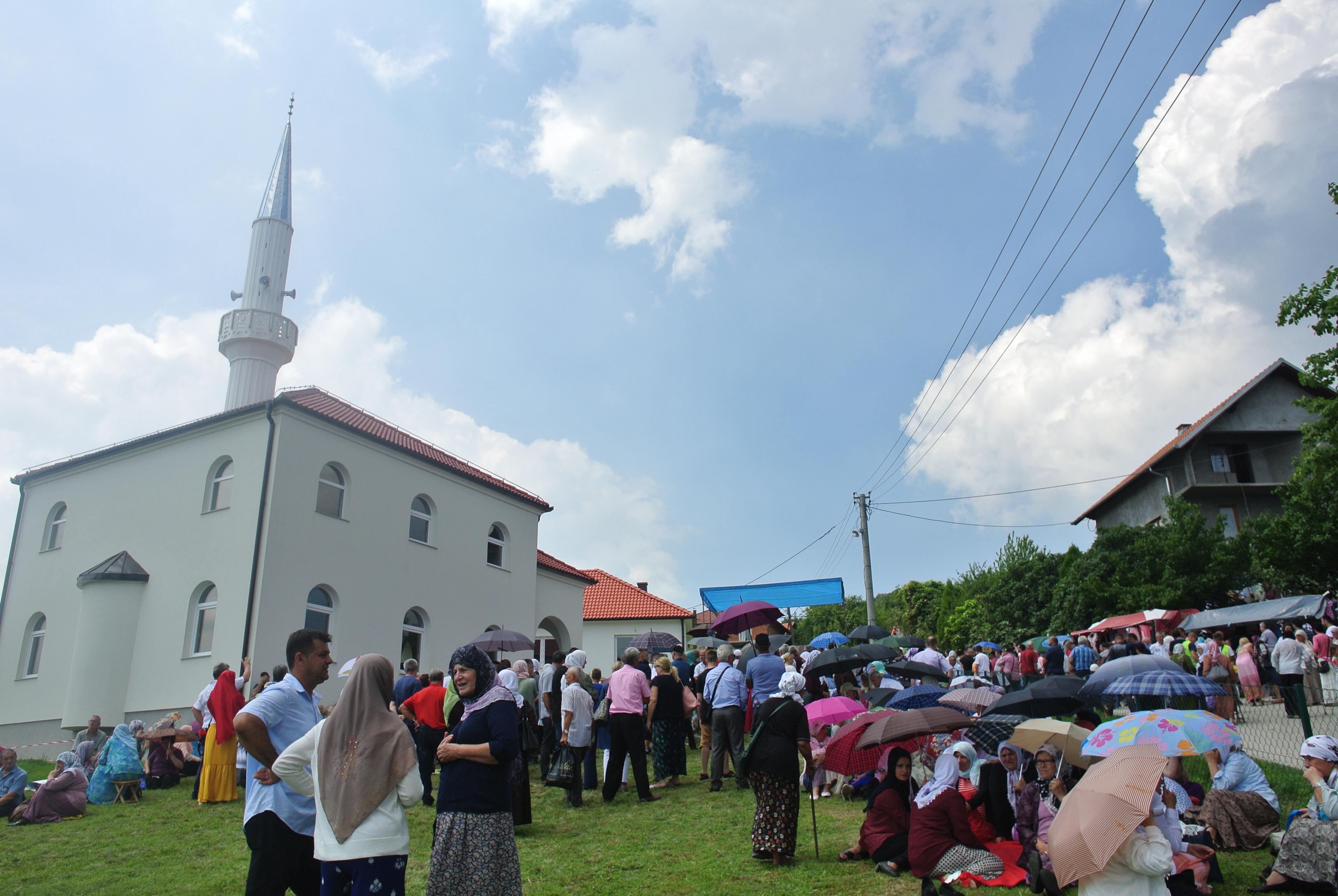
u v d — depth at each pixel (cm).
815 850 772
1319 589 2469
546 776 1224
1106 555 3072
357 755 425
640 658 1188
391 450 2147
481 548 2455
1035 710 855
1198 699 1424
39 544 2156
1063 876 465
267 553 1748
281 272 2859
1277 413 3553
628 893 680
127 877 816
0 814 1161
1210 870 629
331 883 412
